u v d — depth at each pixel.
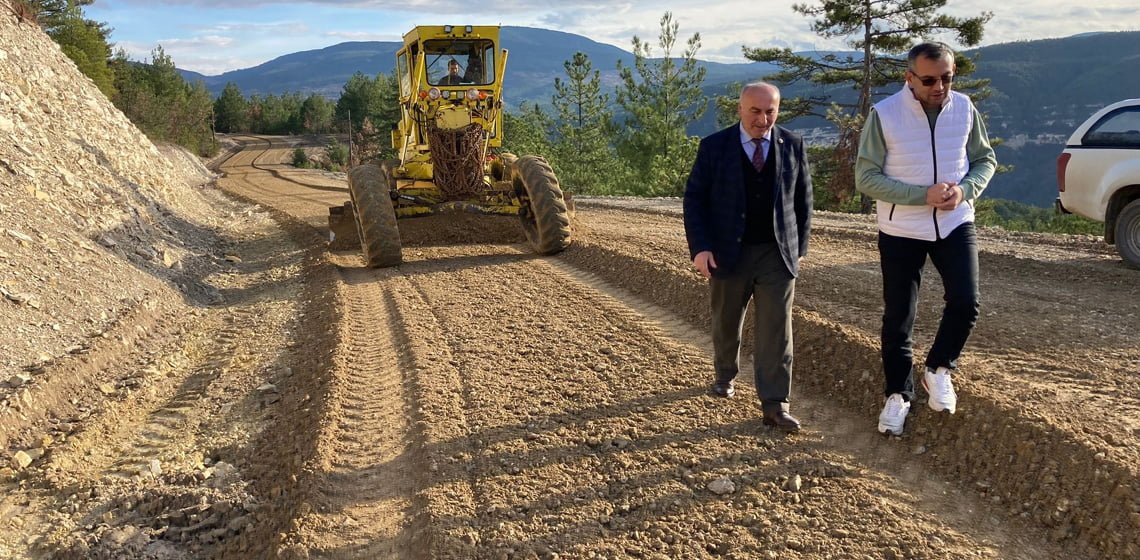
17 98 10.56
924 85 3.66
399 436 4.50
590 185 37.25
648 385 5.01
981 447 3.80
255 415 5.06
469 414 4.68
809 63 26.67
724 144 4.04
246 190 26.19
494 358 5.70
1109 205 7.98
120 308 6.88
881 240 4.06
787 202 4.07
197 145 70.56
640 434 4.30
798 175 4.11
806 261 8.41
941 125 3.80
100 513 3.87
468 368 5.50
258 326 7.18
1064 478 3.40
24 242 6.75
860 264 8.19
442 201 10.37
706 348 5.74
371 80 101.31
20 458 4.33
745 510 3.50
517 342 6.08
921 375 4.45
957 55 25.81
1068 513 3.30
